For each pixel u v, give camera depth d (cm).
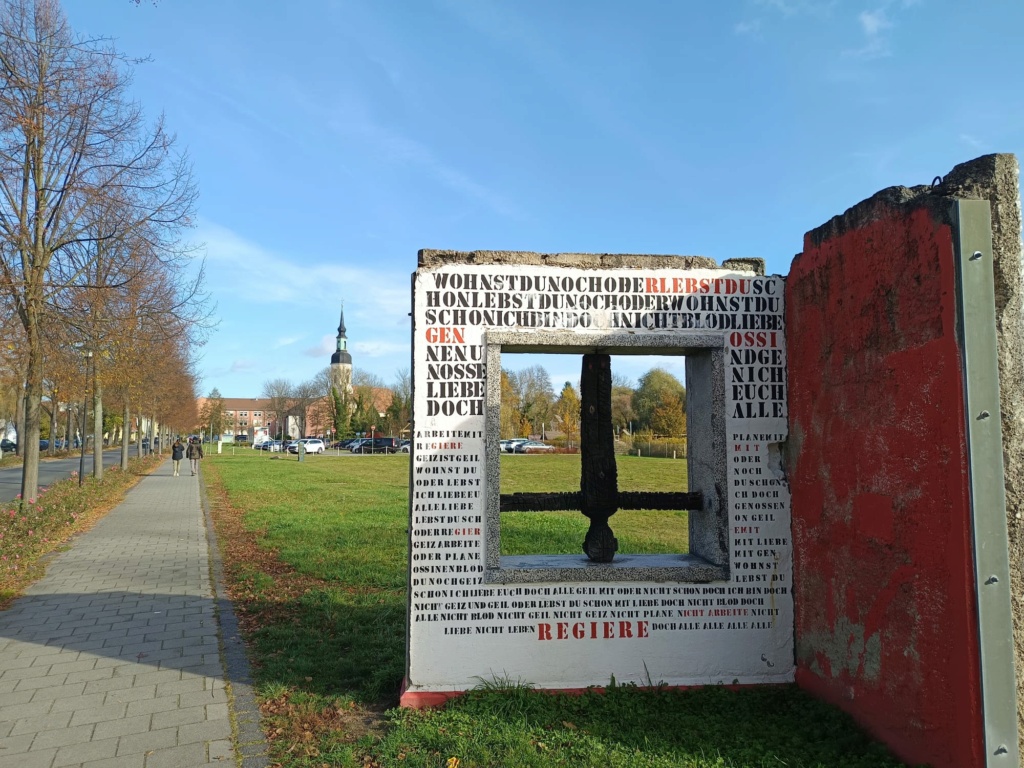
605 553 505
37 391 1206
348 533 1190
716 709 441
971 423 309
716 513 494
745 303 502
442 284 477
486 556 465
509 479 2462
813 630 456
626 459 3703
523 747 381
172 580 869
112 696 484
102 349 1356
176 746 406
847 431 412
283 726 431
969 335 313
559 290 488
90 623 671
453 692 455
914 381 347
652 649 475
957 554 314
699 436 530
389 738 398
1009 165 325
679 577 479
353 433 7206
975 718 303
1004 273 319
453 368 473
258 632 634
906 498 353
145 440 6091
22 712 456
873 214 386
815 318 455
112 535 1234
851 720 406
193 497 1944
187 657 568
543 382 7038
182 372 2986
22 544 985
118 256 1244
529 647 466
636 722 418
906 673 354
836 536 426
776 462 494
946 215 324
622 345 490
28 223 1138
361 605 711
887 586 370
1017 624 310
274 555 1022
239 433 11769
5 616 697
